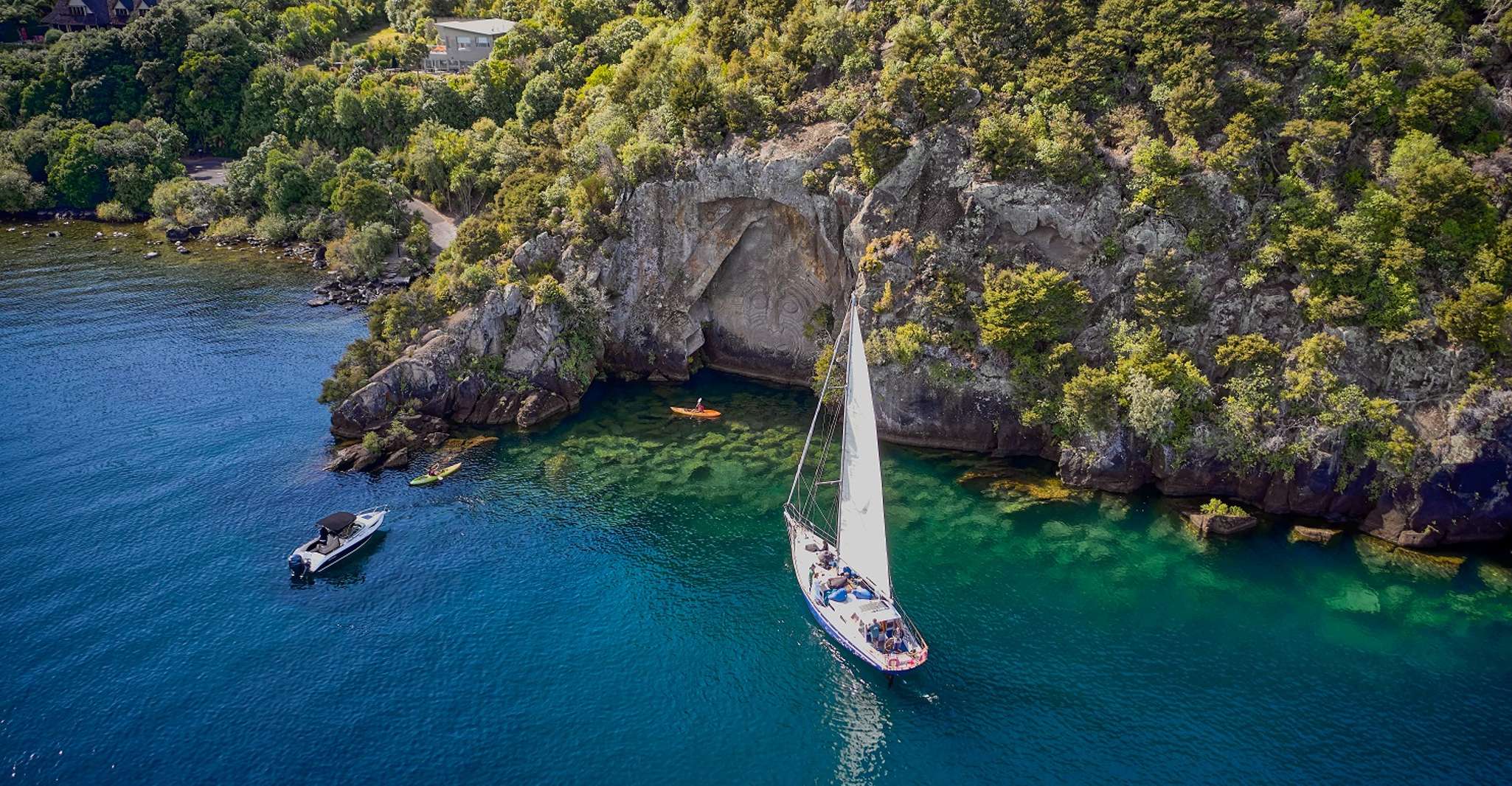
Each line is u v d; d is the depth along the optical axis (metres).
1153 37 71.50
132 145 146.62
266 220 136.88
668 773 44.25
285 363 89.50
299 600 55.78
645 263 87.19
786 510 61.78
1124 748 45.28
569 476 70.25
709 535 63.09
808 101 82.56
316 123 146.88
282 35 170.00
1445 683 49.06
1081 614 54.62
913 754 45.41
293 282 116.62
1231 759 44.53
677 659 51.72
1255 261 65.62
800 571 57.28
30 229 137.38
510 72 141.75
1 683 48.66
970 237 72.38
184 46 156.88
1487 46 68.75
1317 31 68.88
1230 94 69.12
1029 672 50.28
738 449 74.50
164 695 48.16
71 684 48.66
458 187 127.19
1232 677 49.72
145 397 81.19
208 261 125.12
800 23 86.19
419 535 62.47
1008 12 77.38
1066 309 68.06
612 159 89.19
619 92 99.25
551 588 57.38
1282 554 59.78
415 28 172.62
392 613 54.81
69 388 82.06
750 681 50.22
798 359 88.12
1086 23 75.69
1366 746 45.12
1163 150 67.06
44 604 54.66
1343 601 55.31
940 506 65.44
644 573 59.00
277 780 43.19
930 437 73.62
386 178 133.50
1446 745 45.12
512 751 45.25
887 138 73.56
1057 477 68.75
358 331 98.75
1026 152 69.81
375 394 75.94
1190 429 64.44
